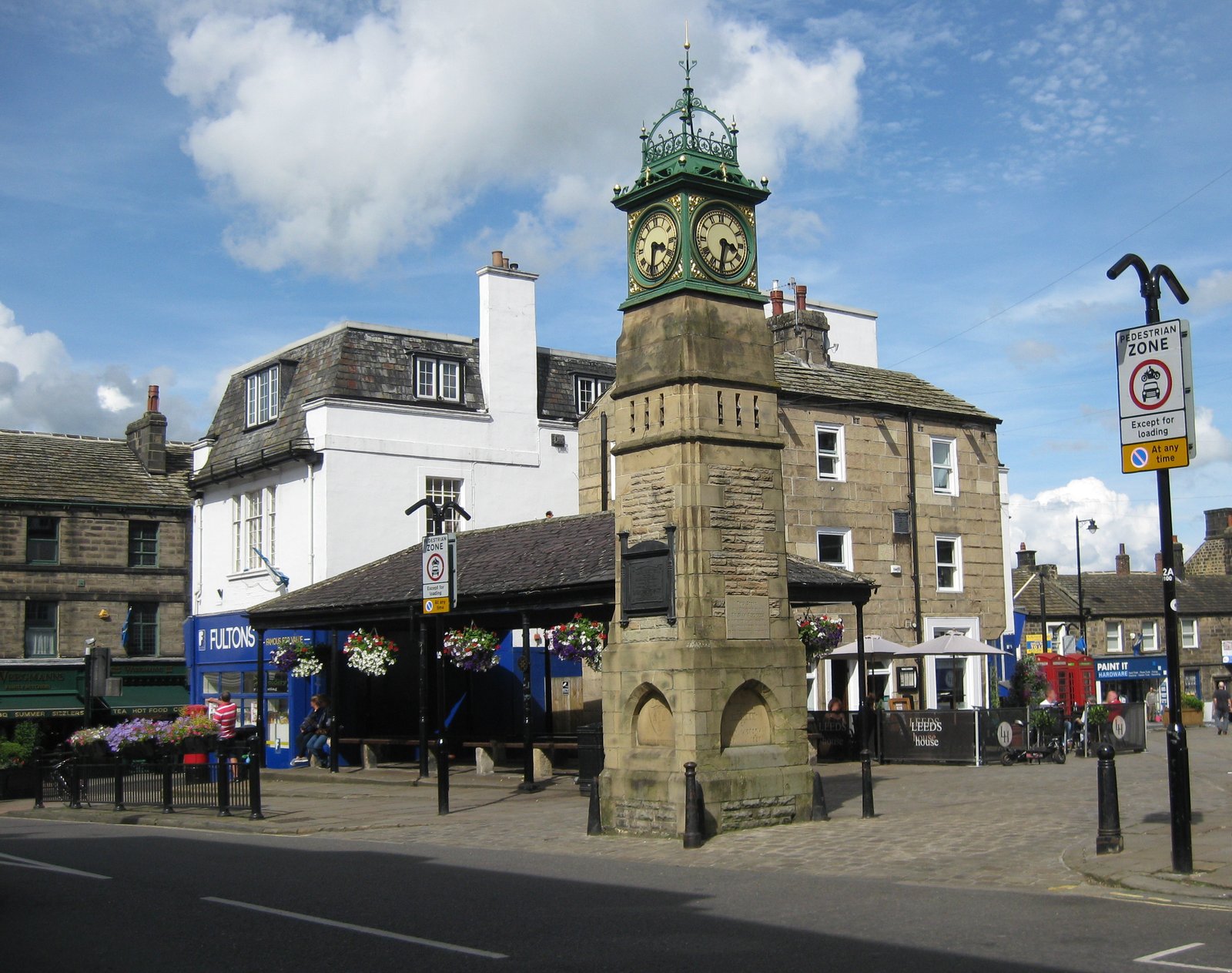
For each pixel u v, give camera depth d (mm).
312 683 30625
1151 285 12016
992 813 16062
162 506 40750
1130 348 11961
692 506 14977
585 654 20828
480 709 31203
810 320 33188
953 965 7973
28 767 26312
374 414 32094
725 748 15078
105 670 26219
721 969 8008
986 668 32594
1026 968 7859
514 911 10188
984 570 33312
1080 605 42656
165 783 20047
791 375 30750
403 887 11570
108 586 39656
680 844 14195
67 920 10172
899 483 31828
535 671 30375
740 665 15047
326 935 9320
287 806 20672
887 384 33000
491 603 22375
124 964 8469
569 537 23938
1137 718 27609
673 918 9773
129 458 42312
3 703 36469
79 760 22562
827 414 30688
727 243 15789
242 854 14508
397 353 33375
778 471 15820
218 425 36938
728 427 15336
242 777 19312
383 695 31188
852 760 25953
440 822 17547
